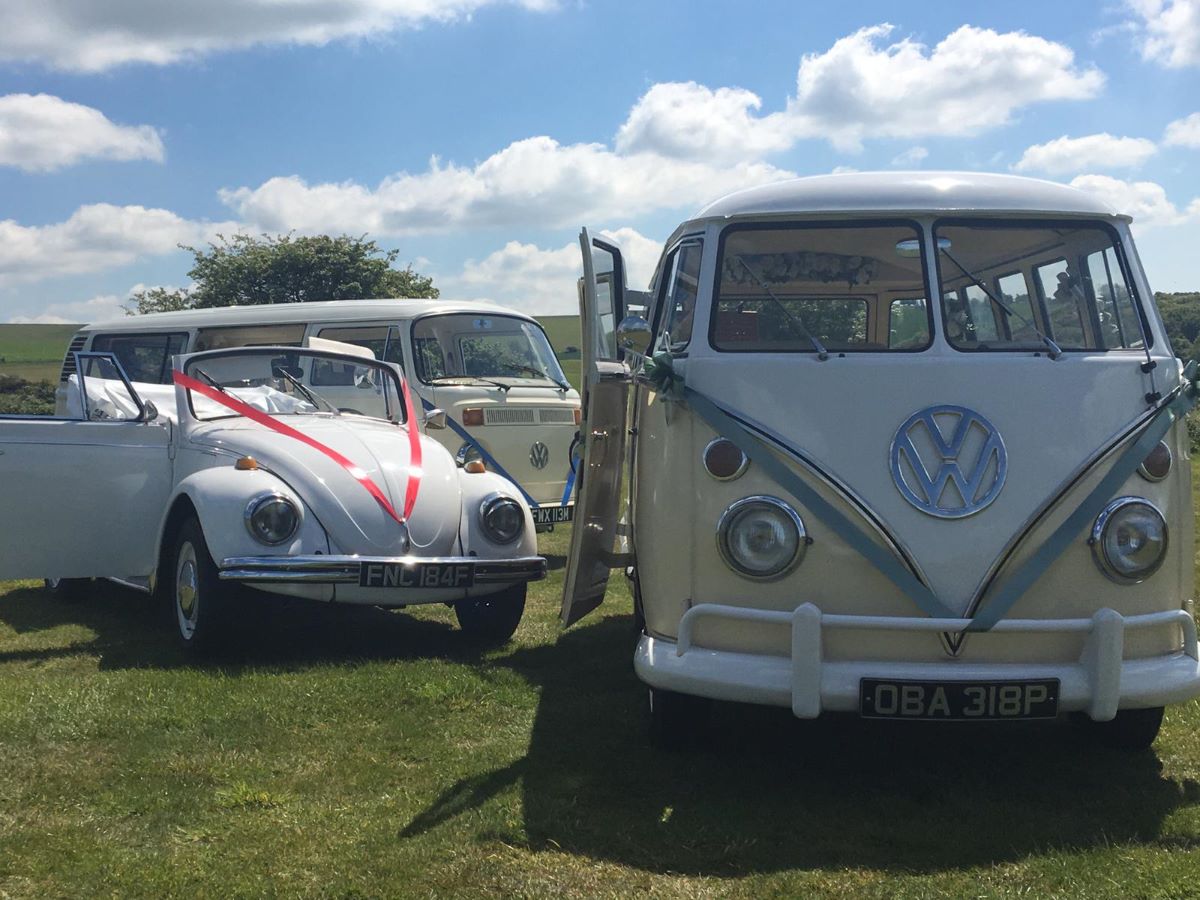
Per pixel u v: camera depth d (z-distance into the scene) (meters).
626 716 4.97
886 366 4.05
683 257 4.60
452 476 6.31
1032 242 4.31
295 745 4.51
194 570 5.91
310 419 6.79
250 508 5.61
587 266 4.70
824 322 4.24
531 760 4.38
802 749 4.57
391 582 5.65
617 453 5.19
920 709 3.77
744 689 3.89
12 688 5.18
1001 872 3.42
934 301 4.16
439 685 5.24
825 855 3.55
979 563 3.86
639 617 5.86
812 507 3.92
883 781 4.21
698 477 4.10
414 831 3.68
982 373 4.03
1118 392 4.07
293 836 3.63
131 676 5.41
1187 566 4.13
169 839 3.61
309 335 10.77
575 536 4.91
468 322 10.58
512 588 6.30
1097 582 3.93
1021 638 3.88
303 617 7.06
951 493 3.90
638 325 4.20
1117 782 4.20
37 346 61.88
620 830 3.71
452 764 4.33
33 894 3.22
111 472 6.45
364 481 5.93
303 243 30.30
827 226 4.29
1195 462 15.71
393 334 10.24
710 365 4.14
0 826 3.69
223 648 5.80
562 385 10.80
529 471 10.20
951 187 4.33
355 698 5.07
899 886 3.31
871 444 3.96
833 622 3.83
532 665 5.84
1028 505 3.89
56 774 4.14
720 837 3.67
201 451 6.41
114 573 6.49
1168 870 3.37
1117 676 3.79
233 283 29.83
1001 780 4.23
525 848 3.57
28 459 6.23
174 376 6.82
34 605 7.48
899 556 3.87
